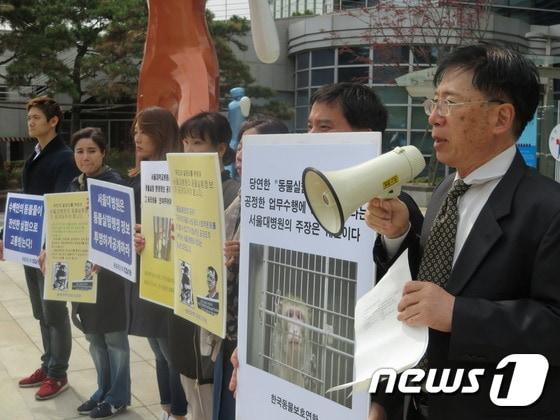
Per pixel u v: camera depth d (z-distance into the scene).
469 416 1.45
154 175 2.74
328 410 1.71
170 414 3.27
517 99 1.44
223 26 20.12
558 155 7.51
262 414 1.92
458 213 1.54
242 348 1.98
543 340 1.32
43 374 4.15
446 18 15.26
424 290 1.40
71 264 3.49
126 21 18.58
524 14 20.17
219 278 2.16
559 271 1.34
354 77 20.64
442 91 1.47
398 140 19.39
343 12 19.86
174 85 5.32
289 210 1.79
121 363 3.62
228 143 2.75
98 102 23.00
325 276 1.71
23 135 25.45
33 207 3.88
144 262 2.83
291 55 23.81
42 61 17.58
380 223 1.58
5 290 6.89
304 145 1.73
